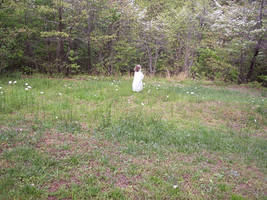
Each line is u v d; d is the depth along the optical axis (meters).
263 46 16.75
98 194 3.35
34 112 6.66
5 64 12.91
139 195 3.45
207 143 5.69
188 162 4.61
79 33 16.00
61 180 3.64
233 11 17.33
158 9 20.72
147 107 8.37
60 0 13.41
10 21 13.81
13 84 10.13
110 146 4.96
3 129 5.23
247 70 18.89
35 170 3.75
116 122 6.36
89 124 6.12
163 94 10.43
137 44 19.47
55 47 15.81
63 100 8.20
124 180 3.81
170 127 6.54
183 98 10.14
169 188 3.66
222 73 18.28
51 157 4.21
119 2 16.91
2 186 3.28
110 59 17.23
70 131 5.47
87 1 14.70
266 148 5.80
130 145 5.05
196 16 19.84
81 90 10.05
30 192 3.25
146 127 6.26
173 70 20.03
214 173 4.31
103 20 16.44
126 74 17.73
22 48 14.46
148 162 4.46
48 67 15.06
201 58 19.50
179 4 22.31
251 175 4.41
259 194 3.80
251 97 12.02
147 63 21.33
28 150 4.33
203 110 8.70
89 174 3.84
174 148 5.16
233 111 8.80
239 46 16.39
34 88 9.84
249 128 7.37
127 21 17.28
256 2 16.92
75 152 4.50
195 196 3.56
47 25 15.34
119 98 9.21
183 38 20.12
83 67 18.00
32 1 13.69
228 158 5.02
